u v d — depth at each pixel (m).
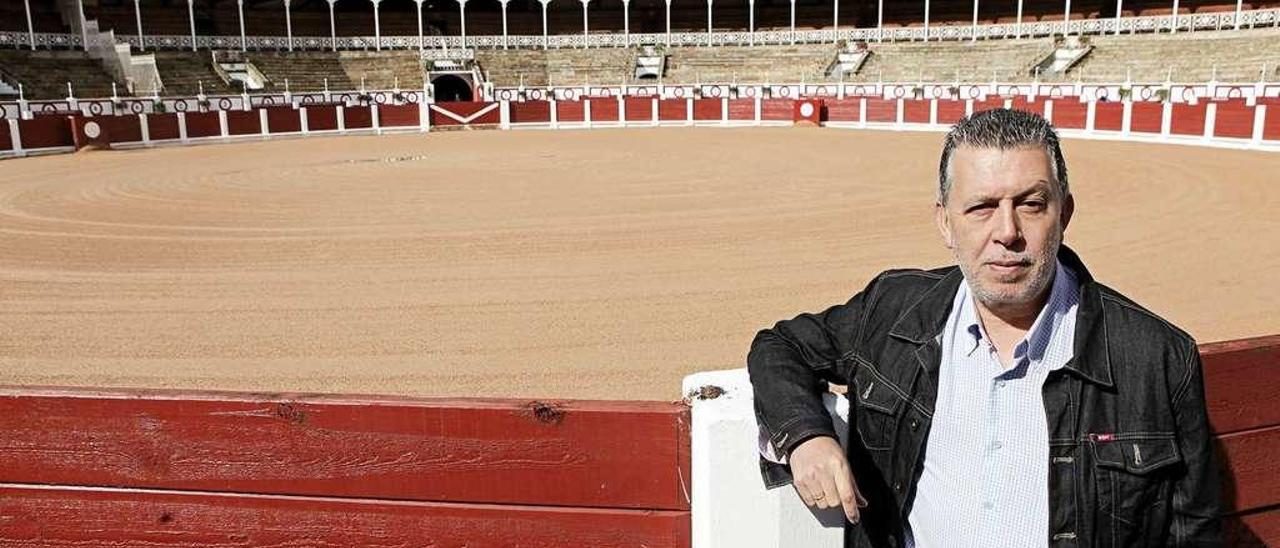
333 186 12.80
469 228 8.91
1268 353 1.80
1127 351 1.37
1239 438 1.84
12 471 1.73
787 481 1.52
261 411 1.66
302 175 14.51
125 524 1.75
